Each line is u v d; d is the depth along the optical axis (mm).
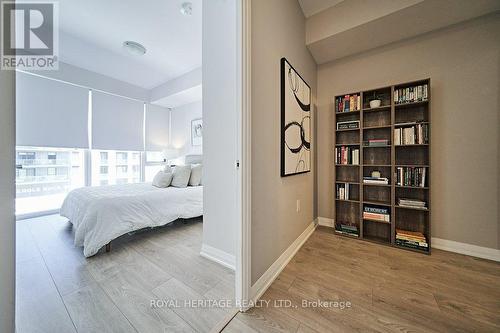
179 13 2293
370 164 2229
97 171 3953
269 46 1436
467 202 1899
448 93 1970
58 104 3355
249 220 1199
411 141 1994
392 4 1770
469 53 1878
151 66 3555
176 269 1639
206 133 1889
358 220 2490
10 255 576
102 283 1437
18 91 2988
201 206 2846
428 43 2055
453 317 1124
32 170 3242
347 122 2373
